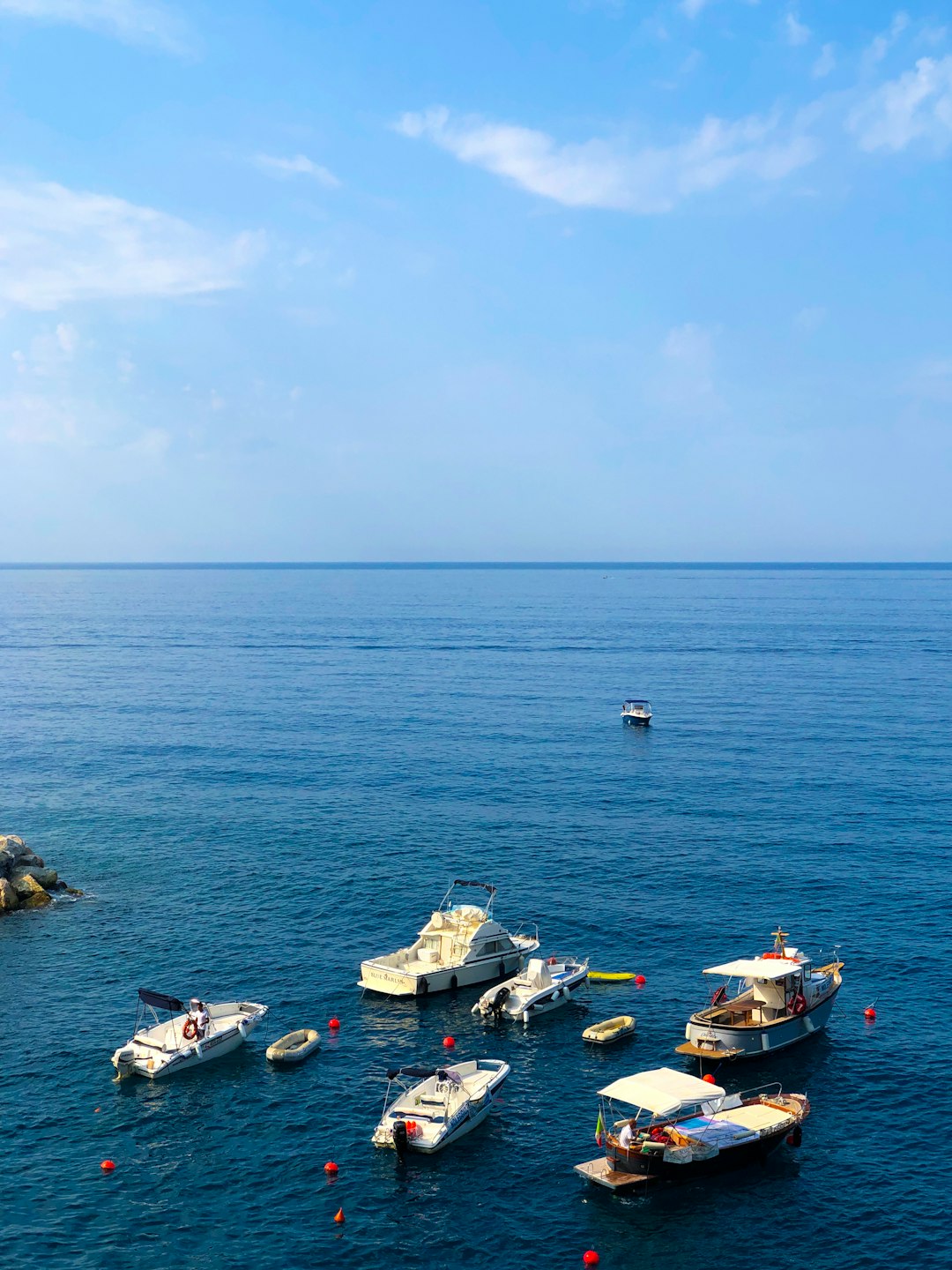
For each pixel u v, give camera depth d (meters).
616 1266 35.56
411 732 129.38
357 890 71.38
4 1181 39.72
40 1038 50.81
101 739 124.19
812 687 169.50
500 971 59.06
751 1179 40.38
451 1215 38.25
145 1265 35.31
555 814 90.25
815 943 61.91
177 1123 43.91
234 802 94.50
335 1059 49.44
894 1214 38.09
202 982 57.19
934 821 87.00
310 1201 38.94
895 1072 47.81
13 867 72.19
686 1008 54.50
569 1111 45.06
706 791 97.94
